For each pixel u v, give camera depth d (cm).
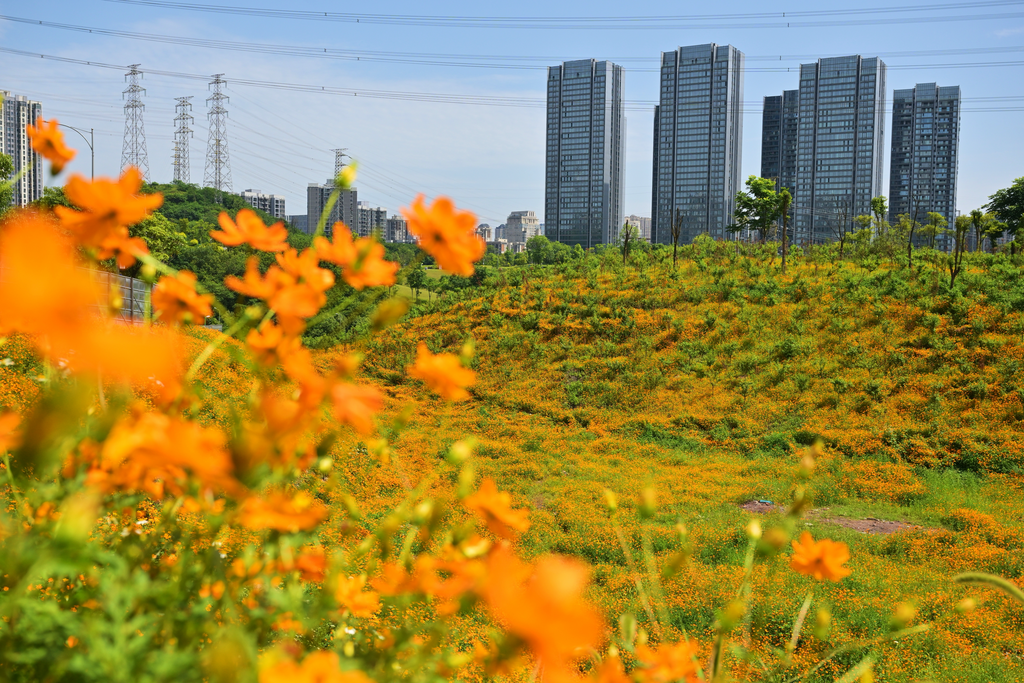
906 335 1814
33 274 34
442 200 78
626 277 2494
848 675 100
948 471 1295
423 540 85
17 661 64
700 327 2058
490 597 45
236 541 87
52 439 41
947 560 843
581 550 862
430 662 79
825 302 2048
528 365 2030
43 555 50
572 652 41
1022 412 1434
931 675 512
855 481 1230
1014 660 566
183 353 69
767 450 1495
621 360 1956
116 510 81
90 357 36
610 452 1520
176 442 50
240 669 56
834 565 103
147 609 68
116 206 64
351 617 88
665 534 912
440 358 81
